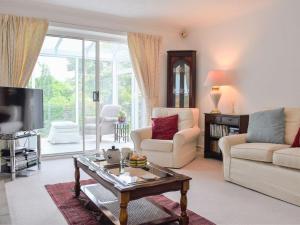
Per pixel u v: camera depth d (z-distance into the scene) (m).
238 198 2.89
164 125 4.45
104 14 4.53
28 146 4.41
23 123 3.74
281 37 3.89
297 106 3.72
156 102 5.28
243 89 4.46
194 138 4.44
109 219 2.18
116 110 6.39
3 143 3.78
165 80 5.46
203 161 4.53
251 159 3.12
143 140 4.20
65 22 4.45
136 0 3.90
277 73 3.96
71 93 4.82
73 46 4.77
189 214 2.49
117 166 2.55
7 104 3.54
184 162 4.17
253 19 4.27
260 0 3.91
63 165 4.18
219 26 4.85
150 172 2.37
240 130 4.21
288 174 2.75
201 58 5.24
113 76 6.19
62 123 4.78
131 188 1.96
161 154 4.07
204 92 5.20
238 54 4.52
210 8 4.24
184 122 4.56
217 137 4.65
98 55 5.00
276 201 2.81
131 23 5.01
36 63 4.33
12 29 4.00
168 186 2.12
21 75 4.09
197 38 5.32
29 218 2.38
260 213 2.52
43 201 2.76
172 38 5.49
